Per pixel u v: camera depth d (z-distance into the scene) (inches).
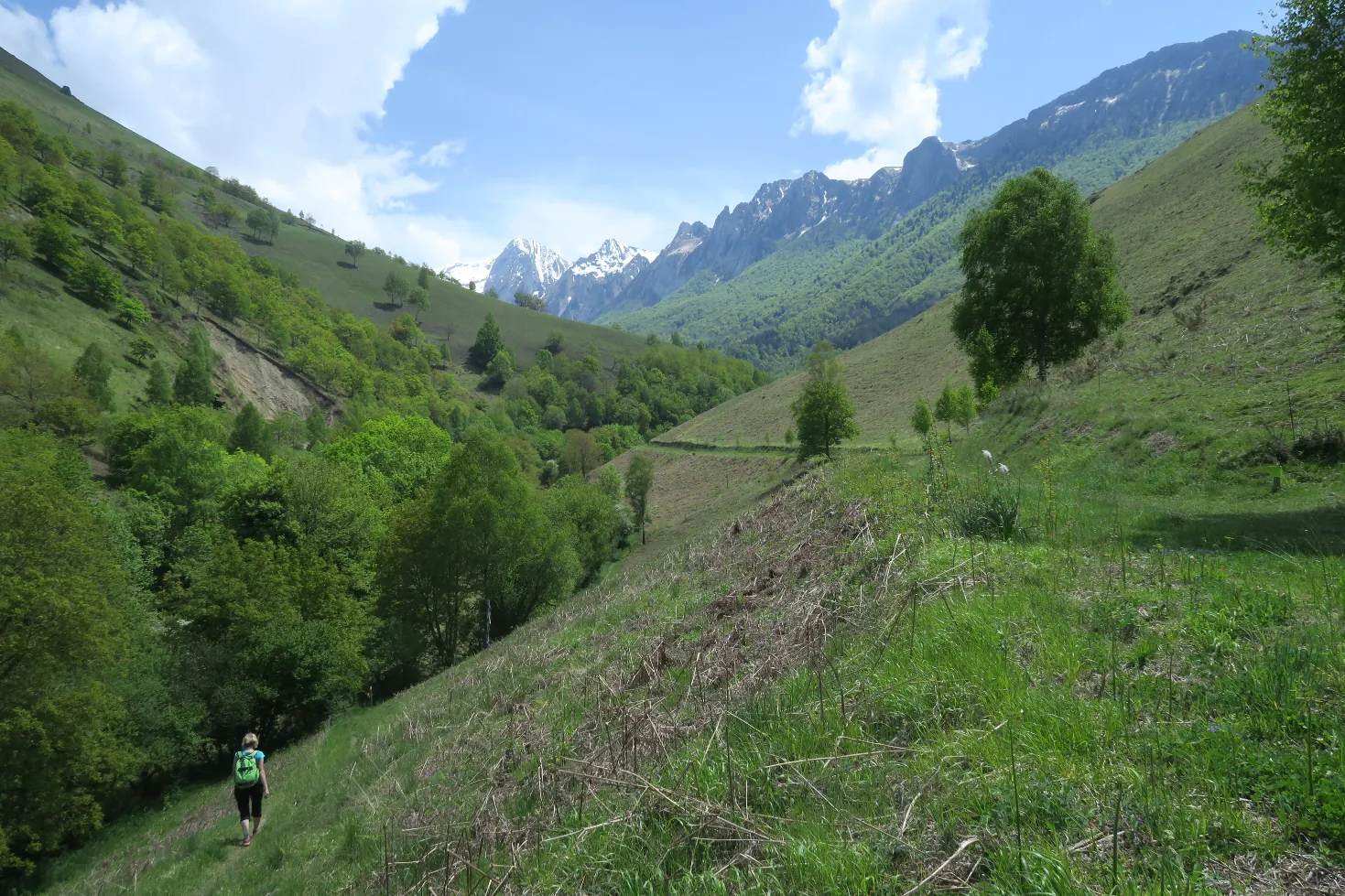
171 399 3186.5
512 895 161.6
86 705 761.0
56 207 4320.9
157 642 1067.9
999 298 1243.2
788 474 2256.4
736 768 173.9
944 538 323.9
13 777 712.4
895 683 189.5
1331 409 556.1
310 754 666.2
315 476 1774.1
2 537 761.0
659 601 494.3
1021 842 116.9
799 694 208.8
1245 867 106.0
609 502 2207.2
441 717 483.5
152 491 2066.9
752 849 139.5
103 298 3757.4
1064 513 371.9
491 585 1384.1
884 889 117.3
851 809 144.9
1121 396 833.5
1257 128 2443.4
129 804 876.0
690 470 3193.9
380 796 359.9
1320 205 434.3
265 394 4340.6
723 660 280.1
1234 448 566.3
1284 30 448.8
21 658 738.2
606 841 163.9
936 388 2434.8
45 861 715.4
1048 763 138.9
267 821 470.9
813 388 1752.0
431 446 2805.1
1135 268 2071.9
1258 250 1396.4
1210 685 159.3
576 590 1808.6
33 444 1674.5
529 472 3865.7
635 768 205.8
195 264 4822.8
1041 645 194.2
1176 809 118.3
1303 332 799.7
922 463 573.6
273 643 1003.3
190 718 914.7
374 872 235.6
